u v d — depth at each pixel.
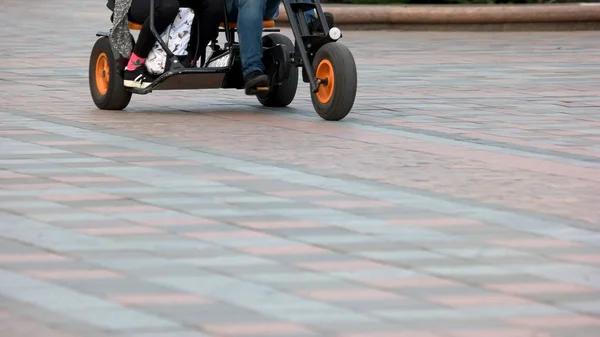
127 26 13.39
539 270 7.03
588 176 9.95
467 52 22.09
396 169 10.15
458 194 9.13
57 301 6.35
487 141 11.77
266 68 13.50
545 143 11.70
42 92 15.39
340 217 8.33
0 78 16.95
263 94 13.64
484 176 9.88
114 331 5.85
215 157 10.65
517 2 30.53
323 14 13.11
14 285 6.65
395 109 14.12
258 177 9.74
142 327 5.92
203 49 13.77
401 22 27.97
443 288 6.64
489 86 16.56
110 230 7.93
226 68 13.32
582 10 27.83
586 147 11.48
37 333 5.82
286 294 6.50
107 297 6.43
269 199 8.91
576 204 8.80
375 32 27.45
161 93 15.80
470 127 12.70
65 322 5.99
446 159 10.70
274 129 12.40
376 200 8.89
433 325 6.00
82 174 9.81
